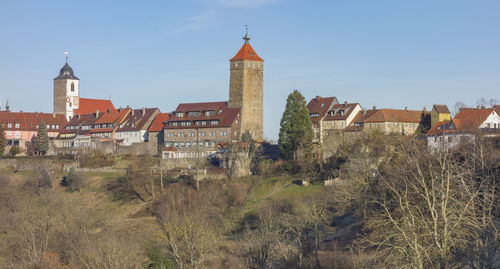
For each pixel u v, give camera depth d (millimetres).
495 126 138500
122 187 139375
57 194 131375
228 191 125562
